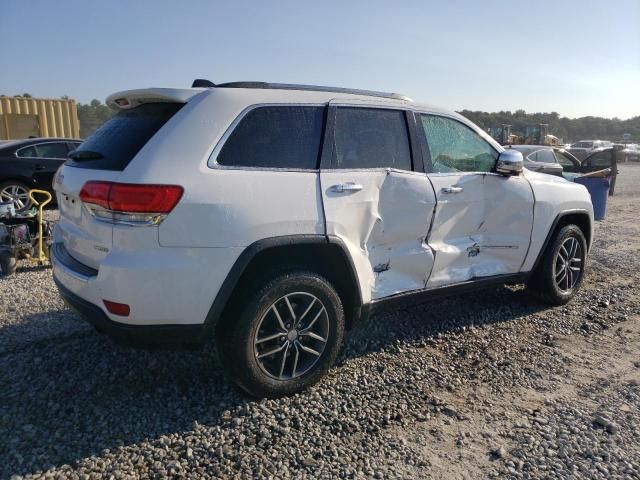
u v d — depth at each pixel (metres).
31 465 2.69
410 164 4.00
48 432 2.98
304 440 2.98
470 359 4.06
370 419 3.20
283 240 3.21
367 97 3.88
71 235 3.38
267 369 3.35
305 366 3.48
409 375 3.77
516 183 4.66
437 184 4.06
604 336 4.57
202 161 3.05
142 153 3.01
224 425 3.10
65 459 2.76
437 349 4.23
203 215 2.96
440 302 5.32
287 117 3.43
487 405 3.40
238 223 3.05
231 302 3.21
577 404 3.42
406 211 3.87
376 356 4.06
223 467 2.74
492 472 2.74
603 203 10.09
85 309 3.11
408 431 3.10
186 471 2.70
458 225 4.27
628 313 5.14
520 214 4.68
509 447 2.96
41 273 6.20
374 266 3.76
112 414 3.18
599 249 8.07
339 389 3.54
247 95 3.33
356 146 3.70
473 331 4.61
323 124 3.55
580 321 4.90
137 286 2.88
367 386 3.59
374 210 3.67
